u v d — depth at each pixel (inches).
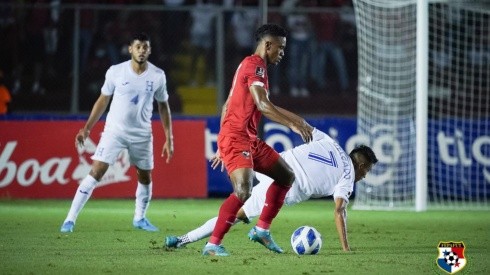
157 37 2217.0
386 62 2062.0
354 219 1589.6
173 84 2242.9
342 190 1048.2
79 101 2185.0
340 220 1048.2
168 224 1429.6
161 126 1948.8
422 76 1786.4
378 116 1972.2
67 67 2187.5
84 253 1010.1
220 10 2078.0
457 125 2030.0
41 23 2162.9
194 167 1967.3
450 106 2251.5
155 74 1310.3
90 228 1336.1
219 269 872.9
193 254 1000.2
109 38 2176.4
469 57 2265.0
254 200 1045.8
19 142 1914.4
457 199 2025.1
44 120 1925.4
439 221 1568.7
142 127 1305.4
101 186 1927.9
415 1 1834.4
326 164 1068.5
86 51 2166.6
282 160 985.5
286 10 2118.6
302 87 2292.1
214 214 1633.9
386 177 1952.5
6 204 1792.6
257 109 964.0
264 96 928.3
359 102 1942.7
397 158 1963.6
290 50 2276.1
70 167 1924.2
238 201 962.7
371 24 1948.8
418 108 1802.4
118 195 1931.6
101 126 1936.5
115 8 2110.0
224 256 980.6
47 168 1919.3
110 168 1929.1
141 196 1323.8
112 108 1302.9
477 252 1068.5
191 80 2249.0
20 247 1070.4
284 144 2007.9
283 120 922.1
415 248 1107.3
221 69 2079.2
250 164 957.2
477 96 2265.0
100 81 2187.5
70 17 2167.8
